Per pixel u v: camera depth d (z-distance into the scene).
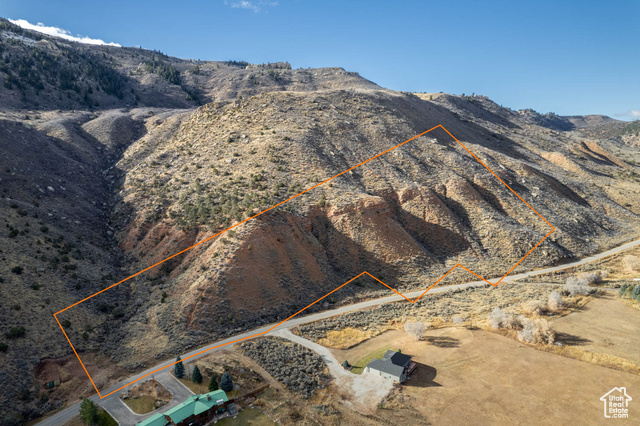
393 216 90.62
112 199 101.56
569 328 62.00
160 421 42.31
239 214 75.56
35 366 49.59
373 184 96.56
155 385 48.78
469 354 56.16
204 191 87.62
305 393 48.62
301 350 56.38
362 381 50.88
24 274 61.12
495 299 72.06
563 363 53.72
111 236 87.62
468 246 88.50
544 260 88.19
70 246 74.00
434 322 64.50
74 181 101.81
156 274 72.38
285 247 73.25
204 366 52.09
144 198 94.56
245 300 64.06
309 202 84.12
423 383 50.34
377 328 63.12
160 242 79.19
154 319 61.72
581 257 93.25
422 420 44.16
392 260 80.44
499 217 96.75
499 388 49.00
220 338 58.31
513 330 61.62
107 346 56.88
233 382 49.41
